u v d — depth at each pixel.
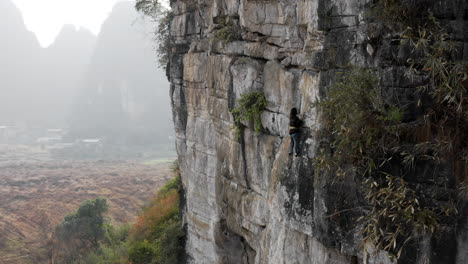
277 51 13.69
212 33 18.19
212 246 20.95
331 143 10.16
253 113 14.41
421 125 8.55
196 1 20.16
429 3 8.35
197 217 22.00
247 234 16.17
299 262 11.80
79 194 90.69
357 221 9.69
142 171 122.69
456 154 8.16
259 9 14.05
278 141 13.69
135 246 32.69
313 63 11.17
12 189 94.06
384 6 8.95
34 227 71.31
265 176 14.37
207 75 18.44
